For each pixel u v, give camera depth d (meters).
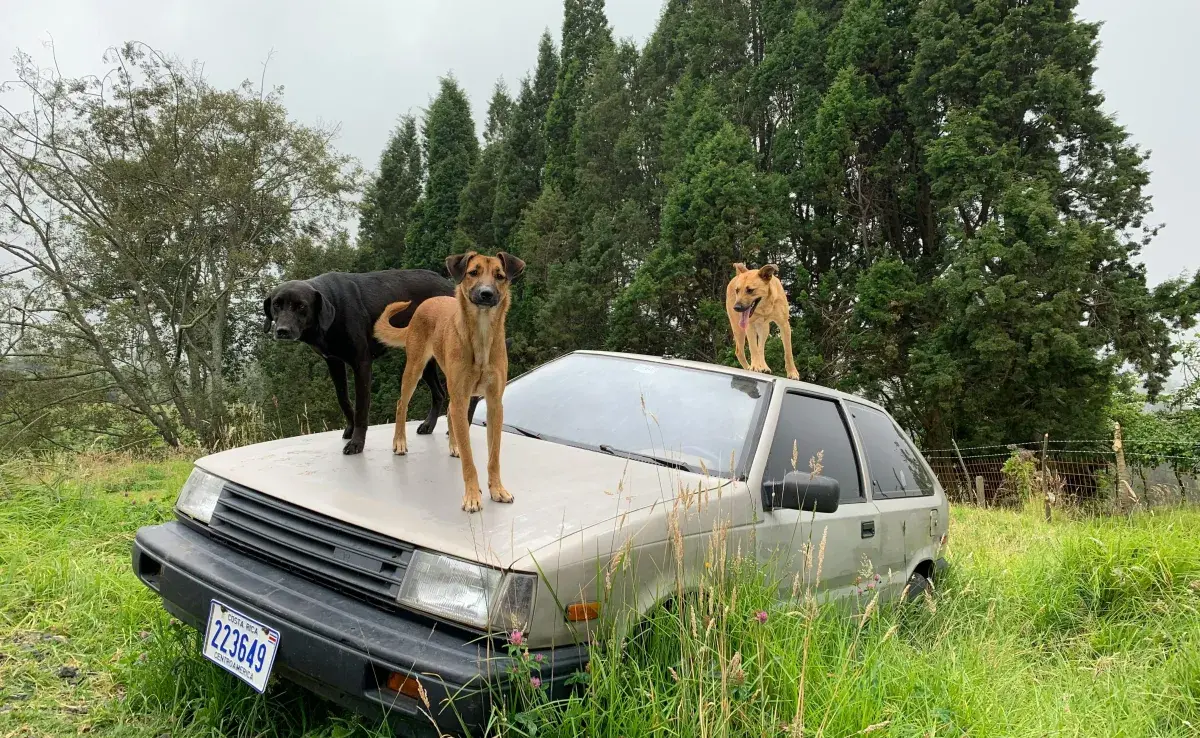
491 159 41.81
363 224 43.28
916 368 20.27
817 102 26.66
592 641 2.28
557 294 28.77
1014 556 5.69
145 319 23.02
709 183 24.55
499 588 2.14
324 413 30.95
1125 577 4.34
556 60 41.59
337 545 2.45
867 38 25.39
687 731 2.19
